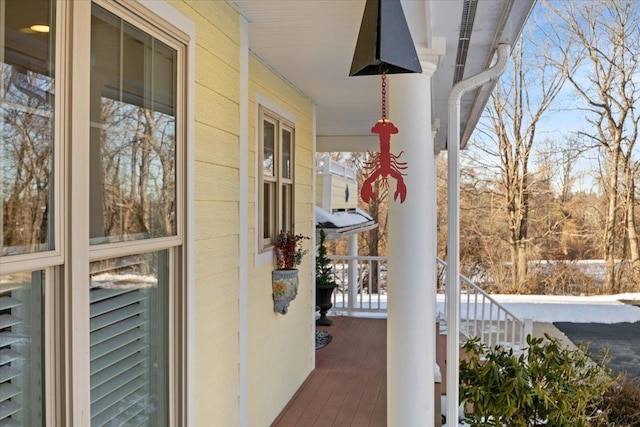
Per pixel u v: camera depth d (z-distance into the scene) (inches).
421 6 86.4
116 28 67.6
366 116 243.0
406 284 95.5
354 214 384.5
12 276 52.2
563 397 140.7
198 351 92.1
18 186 52.0
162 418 81.4
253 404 138.9
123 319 70.7
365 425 152.1
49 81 55.6
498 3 96.0
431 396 97.4
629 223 564.7
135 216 72.5
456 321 119.3
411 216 95.3
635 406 207.0
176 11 82.7
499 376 144.3
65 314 57.5
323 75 165.0
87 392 60.7
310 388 185.6
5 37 50.7
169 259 83.3
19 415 53.1
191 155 88.4
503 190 603.2
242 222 114.2
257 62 144.5
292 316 178.5
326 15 113.2
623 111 563.2
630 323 423.8
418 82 94.5
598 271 576.1
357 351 235.1
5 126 50.6
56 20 56.2
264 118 153.8
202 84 93.7
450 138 121.1
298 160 188.2
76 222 58.5
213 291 98.9
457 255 120.3
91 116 62.6
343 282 325.7
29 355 54.1
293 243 162.2
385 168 66.2
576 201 583.2
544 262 591.8
